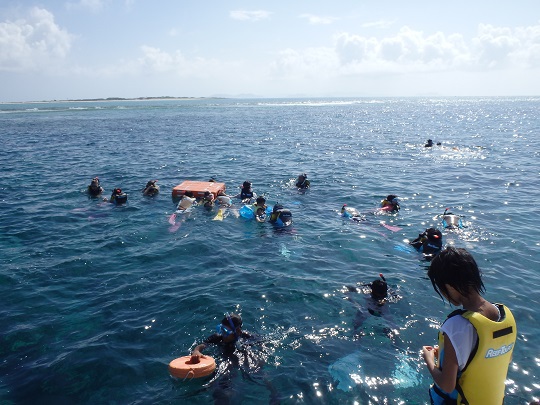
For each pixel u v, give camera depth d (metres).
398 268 8.99
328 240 10.64
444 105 132.50
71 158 23.48
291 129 42.75
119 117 61.72
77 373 5.64
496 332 2.66
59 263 9.15
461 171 19.64
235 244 10.36
